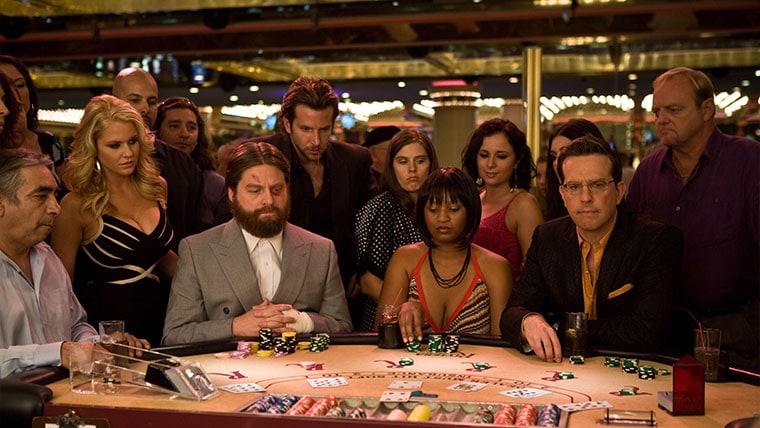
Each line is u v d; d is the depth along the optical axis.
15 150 3.33
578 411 2.50
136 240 3.90
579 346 3.12
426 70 10.64
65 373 2.91
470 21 7.88
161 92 11.37
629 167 8.88
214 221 4.31
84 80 10.84
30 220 3.27
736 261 3.96
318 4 7.55
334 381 2.85
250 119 11.92
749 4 7.11
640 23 7.61
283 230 3.83
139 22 7.75
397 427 2.31
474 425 2.30
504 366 3.05
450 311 3.78
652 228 3.32
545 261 3.46
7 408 2.54
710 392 2.72
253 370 3.01
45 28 7.85
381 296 3.88
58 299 3.47
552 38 7.90
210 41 8.39
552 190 4.59
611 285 3.31
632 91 9.52
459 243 3.77
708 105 3.97
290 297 3.75
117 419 2.51
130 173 3.91
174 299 3.68
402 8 7.48
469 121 11.26
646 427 2.36
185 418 2.45
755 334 3.87
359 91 11.33
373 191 4.75
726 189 3.95
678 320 3.93
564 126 4.55
